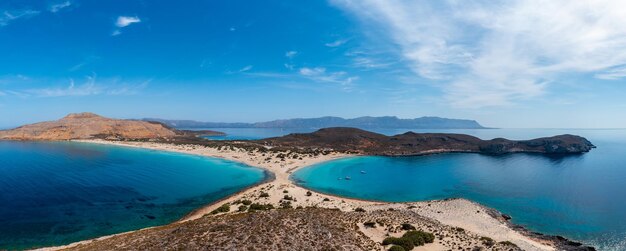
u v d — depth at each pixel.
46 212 71.75
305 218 49.56
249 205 75.19
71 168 135.12
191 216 70.62
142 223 65.69
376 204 82.25
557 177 127.75
